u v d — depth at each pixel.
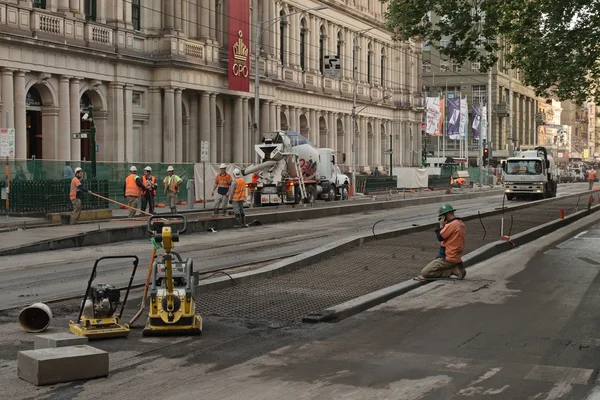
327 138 76.88
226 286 14.88
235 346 10.39
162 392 8.32
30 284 15.73
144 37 48.31
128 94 46.56
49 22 40.22
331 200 52.19
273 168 43.50
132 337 10.85
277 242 24.69
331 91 76.62
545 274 17.33
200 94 52.75
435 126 81.81
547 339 10.90
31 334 11.12
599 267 18.61
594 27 32.06
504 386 8.59
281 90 67.00
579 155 159.50
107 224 28.98
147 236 26.25
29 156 42.03
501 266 18.70
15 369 9.23
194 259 19.89
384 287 15.05
